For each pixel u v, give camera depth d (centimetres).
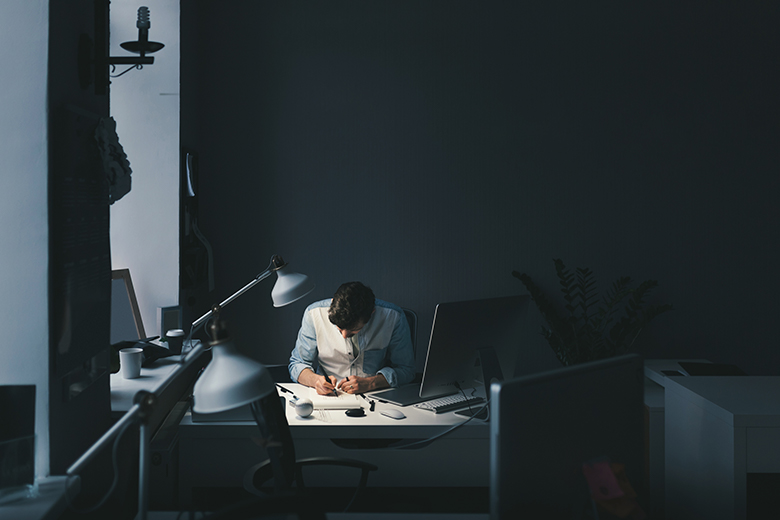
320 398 236
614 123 358
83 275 170
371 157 357
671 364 302
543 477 123
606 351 343
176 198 292
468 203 360
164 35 290
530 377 121
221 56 351
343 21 353
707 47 356
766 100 358
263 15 352
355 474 216
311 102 355
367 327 262
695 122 359
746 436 170
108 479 191
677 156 360
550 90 357
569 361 340
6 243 150
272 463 166
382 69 355
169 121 291
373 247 360
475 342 218
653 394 252
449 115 357
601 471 130
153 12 288
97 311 182
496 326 222
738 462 170
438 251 361
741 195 361
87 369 176
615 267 362
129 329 271
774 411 172
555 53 356
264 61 353
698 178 360
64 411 161
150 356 257
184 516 158
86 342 173
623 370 138
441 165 358
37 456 152
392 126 357
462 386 228
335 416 220
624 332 338
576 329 357
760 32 356
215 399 119
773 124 359
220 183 355
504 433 117
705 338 365
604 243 362
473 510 225
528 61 356
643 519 131
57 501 139
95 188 179
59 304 154
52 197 151
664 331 365
